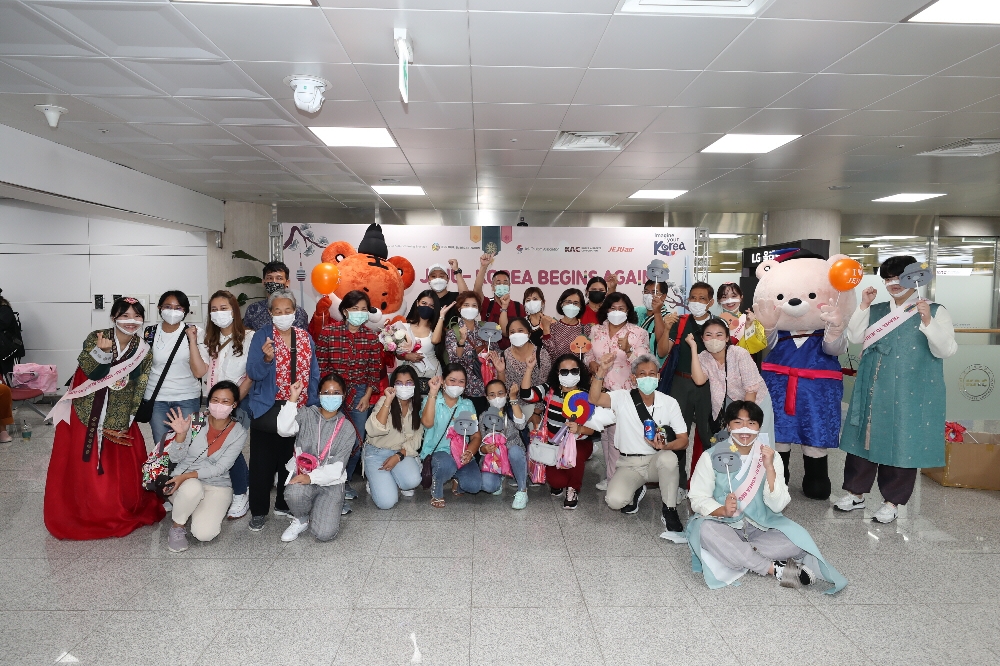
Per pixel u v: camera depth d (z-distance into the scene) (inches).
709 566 124.0
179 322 159.5
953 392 224.8
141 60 151.5
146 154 249.0
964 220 442.3
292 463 145.8
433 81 165.2
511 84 167.8
